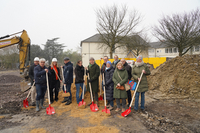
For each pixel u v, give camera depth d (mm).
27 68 7539
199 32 15586
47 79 4340
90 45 28906
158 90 6320
